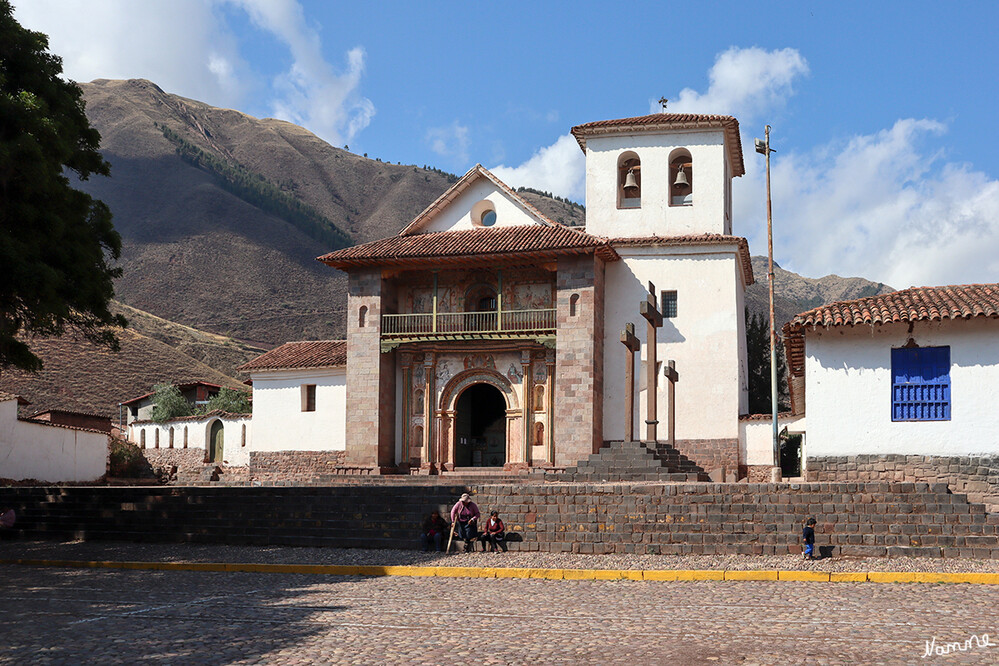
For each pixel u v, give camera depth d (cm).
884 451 2322
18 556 2333
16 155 2075
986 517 1936
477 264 3838
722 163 3909
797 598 1550
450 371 3925
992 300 2286
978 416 2266
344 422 4134
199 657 1174
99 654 1195
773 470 2969
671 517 2112
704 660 1115
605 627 1331
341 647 1221
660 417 3709
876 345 2362
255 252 15475
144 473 4875
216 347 11256
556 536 2164
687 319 3753
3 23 2234
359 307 3925
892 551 1912
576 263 3725
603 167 4022
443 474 3681
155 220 16188
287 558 2178
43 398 7181
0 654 1198
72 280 2286
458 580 1866
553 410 3784
